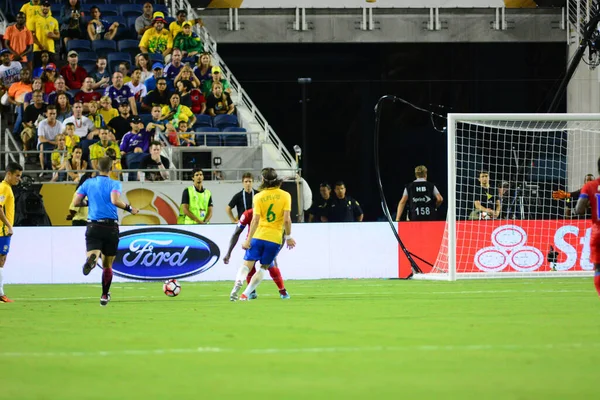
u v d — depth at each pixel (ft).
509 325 66.49
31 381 42.73
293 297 99.19
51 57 189.67
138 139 161.89
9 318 76.33
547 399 37.37
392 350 52.47
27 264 136.77
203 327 66.44
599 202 74.28
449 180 131.13
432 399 37.52
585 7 222.48
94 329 66.18
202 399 37.86
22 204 146.20
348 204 155.33
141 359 49.73
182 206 140.56
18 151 157.79
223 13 236.22
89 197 89.56
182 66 185.26
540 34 240.32
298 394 38.86
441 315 75.41
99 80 184.34
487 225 141.49
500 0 240.12
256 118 197.47
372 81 256.11
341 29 238.48
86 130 165.99
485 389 39.73
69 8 200.64
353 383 41.47
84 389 40.37
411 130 257.14
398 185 259.19
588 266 142.92
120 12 210.79
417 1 239.09
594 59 213.87
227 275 139.13
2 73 180.34
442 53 253.03
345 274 140.97
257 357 50.03
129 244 137.59
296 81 256.52
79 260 137.49
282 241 94.58
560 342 55.93
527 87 251.60
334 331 62.90
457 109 253.65
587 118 130.00
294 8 237.04
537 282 126.52
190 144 169.17
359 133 258.78
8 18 204.74
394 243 142.00
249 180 136.87
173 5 216.74
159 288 121.70
